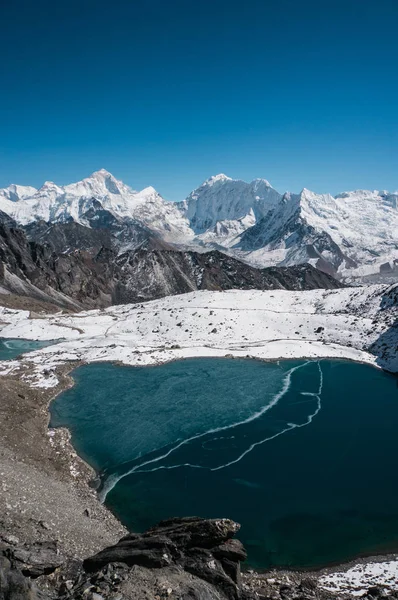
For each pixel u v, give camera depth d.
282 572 31.17
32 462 44.19
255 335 117.38
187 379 82.50
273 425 60.34
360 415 64.31
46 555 20.86
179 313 131.00
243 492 42.88
